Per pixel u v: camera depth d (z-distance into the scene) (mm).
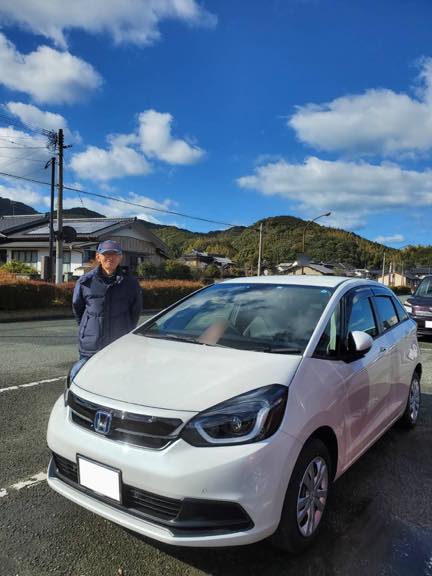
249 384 2479
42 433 4266
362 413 3246
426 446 4277
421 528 2904
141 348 3156
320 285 3711
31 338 10227
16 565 2432
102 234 31406
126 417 2373
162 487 2195
